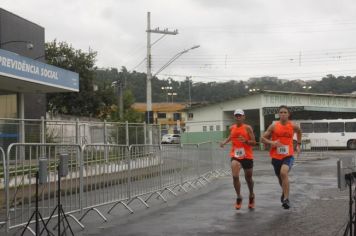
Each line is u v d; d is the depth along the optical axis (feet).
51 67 68.28
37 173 22.85
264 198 40.06
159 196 41.91
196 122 188.75
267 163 90.94
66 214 27.40
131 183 35.50
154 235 26.25
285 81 261.03
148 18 118.73
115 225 29.40
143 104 353.92
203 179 54.75
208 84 321.52
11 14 77.25
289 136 33.01
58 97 155.74
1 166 24.25
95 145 31.07
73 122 57.11
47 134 50.93
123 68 209.97
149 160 38.78
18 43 78.69
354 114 190.49
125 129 70.28
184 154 47.37
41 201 26.40
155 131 80.43
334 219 29.89
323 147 148.56
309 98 174.81
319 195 41.52
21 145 25.13
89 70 159.22
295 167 75.82
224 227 27.96
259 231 26.66
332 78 257.96
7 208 23.82
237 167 33.76
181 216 32.04
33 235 25.55
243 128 34.04
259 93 166.30
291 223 28.76
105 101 162.30
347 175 20.65
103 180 31.89
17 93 76.13
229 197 41.29
